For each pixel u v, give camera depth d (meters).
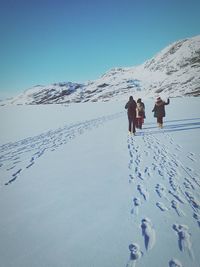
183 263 3.29
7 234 4.07
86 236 3.91
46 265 3.34
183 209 4.72
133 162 7.77
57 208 4.84
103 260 3.38
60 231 4.08
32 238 3.93
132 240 3.78
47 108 48.81
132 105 12.77
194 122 16.75
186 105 37.12
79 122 21.06
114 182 6.07
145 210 4.67
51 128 17.78
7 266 3.35
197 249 3.56
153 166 7.35
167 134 12.79
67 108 46.53
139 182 6.07
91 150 9.55
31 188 5.91
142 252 3.52
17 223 4.38
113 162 7.79
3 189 5.95
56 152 9.54
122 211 4.64
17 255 3.56
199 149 9.27
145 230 4.03
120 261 3.35
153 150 9.36
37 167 7.62
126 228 4.09
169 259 3.36
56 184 6.08
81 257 3.46
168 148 9.62
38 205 5.02
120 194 5.38
